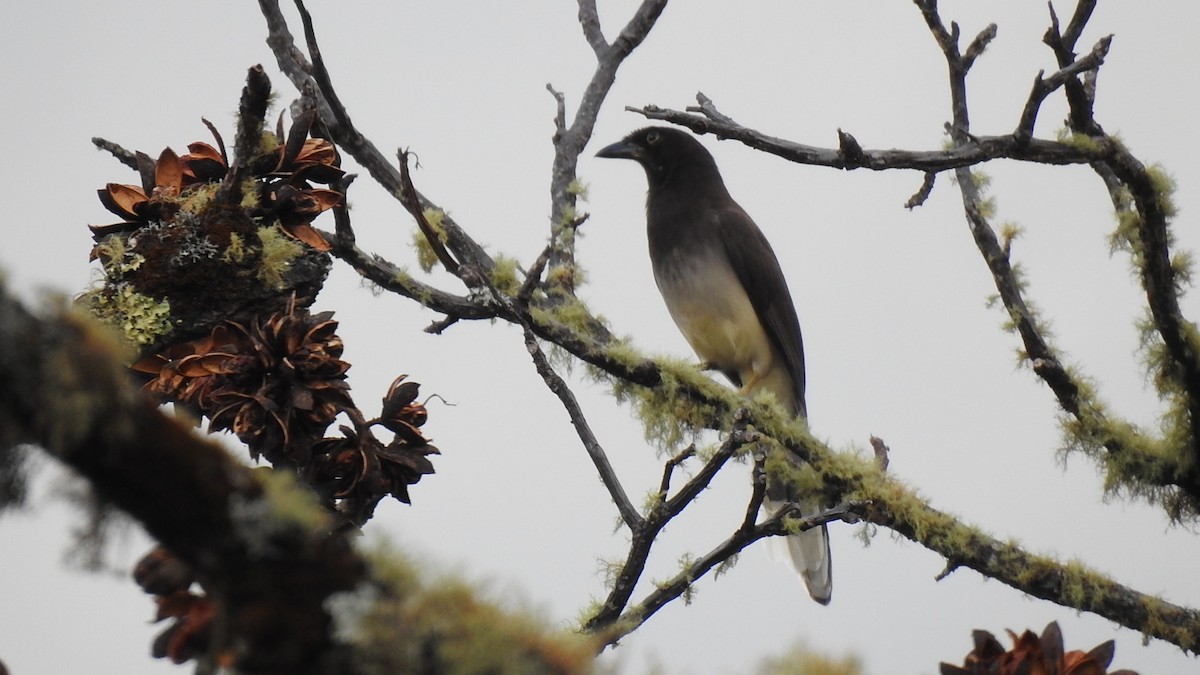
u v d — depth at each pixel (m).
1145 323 9.55
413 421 6.62
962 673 5.80
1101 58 8.55
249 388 6.35
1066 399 9.56
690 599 8.08
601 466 8.02
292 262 6.96
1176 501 9.62
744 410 8.03
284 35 10.27
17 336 3.48
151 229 6.87
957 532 9.26
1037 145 8.75
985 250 9.83
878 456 9.97
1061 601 9.07
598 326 10.20
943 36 9.41
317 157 7.30
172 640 4.54
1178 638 8.94
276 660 3.80
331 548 3.94
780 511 8.10
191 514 3.75
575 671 3.88
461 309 8.62
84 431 3.49
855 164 8.59
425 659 3.83
